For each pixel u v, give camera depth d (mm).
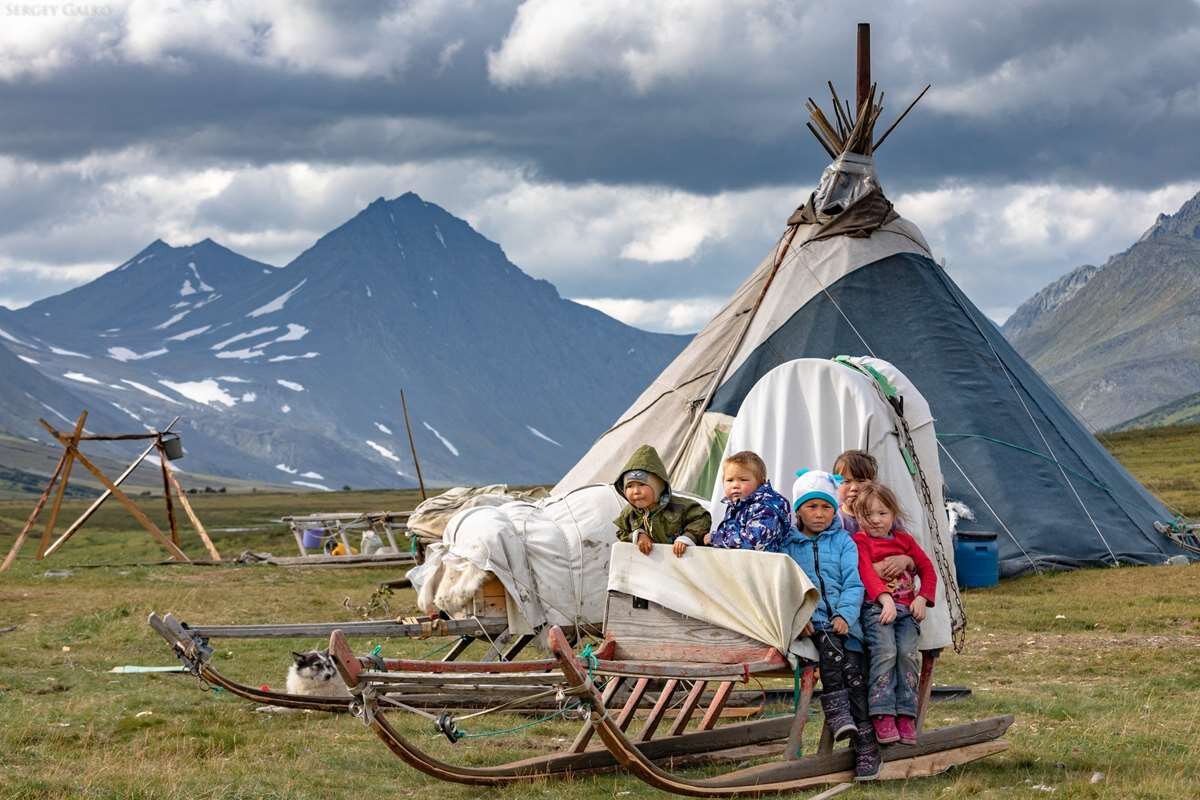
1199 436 82625
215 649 17531
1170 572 25250
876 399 10344
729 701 12680
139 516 39188
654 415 28000
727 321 29094
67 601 24312
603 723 8250
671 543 9367
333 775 9562
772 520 8812
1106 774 9102
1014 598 22578
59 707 12391
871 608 8938
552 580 12609
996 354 29266
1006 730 10172
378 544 37188
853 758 9219
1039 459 27906
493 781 9227
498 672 8602
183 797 8414
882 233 29609
